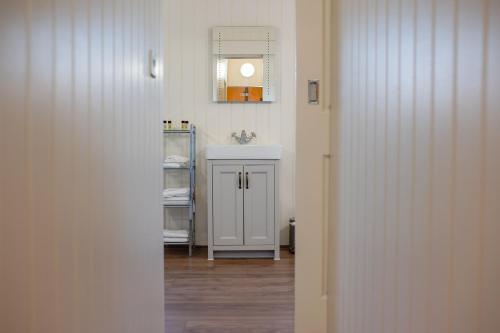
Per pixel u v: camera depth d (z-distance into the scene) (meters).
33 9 0.68
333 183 1.70
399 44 0.90
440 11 0.71
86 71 0.90
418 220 0.80
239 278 3.03
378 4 1.06
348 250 1.42
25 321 0.66
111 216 1.07
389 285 0.97
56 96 0.76
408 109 0.85
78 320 0.87
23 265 0.66
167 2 3.97
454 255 0.66
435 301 0.73
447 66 0.68
